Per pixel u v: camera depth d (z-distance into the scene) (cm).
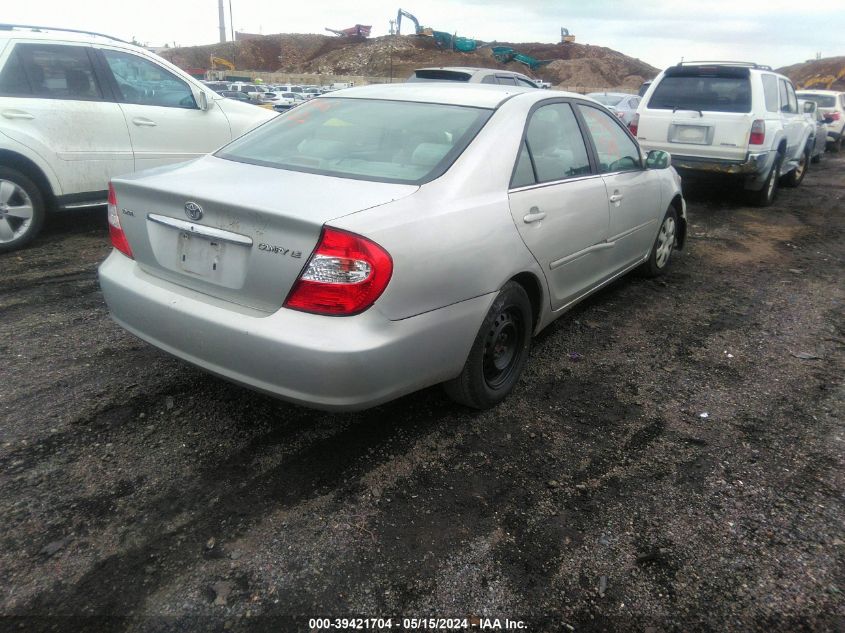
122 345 386
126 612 205
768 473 288
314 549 234
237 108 729
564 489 272
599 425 324
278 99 3241
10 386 333
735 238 737
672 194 539
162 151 650
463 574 226
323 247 235
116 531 238
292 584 218
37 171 565
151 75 646
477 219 286
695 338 439
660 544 243
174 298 272
